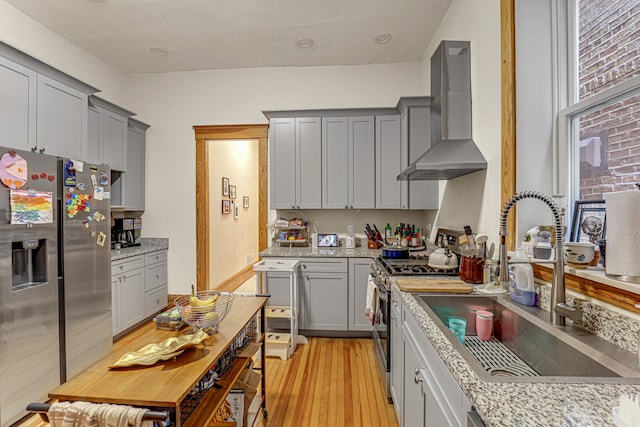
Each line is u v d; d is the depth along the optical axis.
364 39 3.31
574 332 1.16
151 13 2.83
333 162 3.55
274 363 2.73
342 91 3.90
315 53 3.61
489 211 2.07
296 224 3.74
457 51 2.40
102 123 3.29
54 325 2.16
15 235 1.90
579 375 1.05
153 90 4.07
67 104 2.75
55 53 3.15
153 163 4.08
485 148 2.13
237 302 1.86
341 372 2.58
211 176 4.61
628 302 1.04
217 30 3.12
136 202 3.91
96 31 3.12
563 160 1.62
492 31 2.02
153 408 0.97
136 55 3.62
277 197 3.60
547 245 1.50
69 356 2.29
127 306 3.23
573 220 1.55
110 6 2.73
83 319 2.42
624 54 1.29
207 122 4.02
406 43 3.41
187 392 0.99
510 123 1.70
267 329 3.28
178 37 3.24
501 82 1.82
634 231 1.04
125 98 4.10
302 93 3.93
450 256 2.21
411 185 3.39
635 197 1.04
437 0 2.70
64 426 0.89
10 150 1.87
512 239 1.71
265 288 3.27
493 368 1.28
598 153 1.43
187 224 4.05
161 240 4.06
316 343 3.17
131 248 3.66
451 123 2.38
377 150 3.50
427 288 1.69
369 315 2.57
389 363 2.17
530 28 1.69
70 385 1.01
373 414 2.04
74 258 2.34
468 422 0.79
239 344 1.76
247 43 3.37
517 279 1.49
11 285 1.88
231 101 3.99
